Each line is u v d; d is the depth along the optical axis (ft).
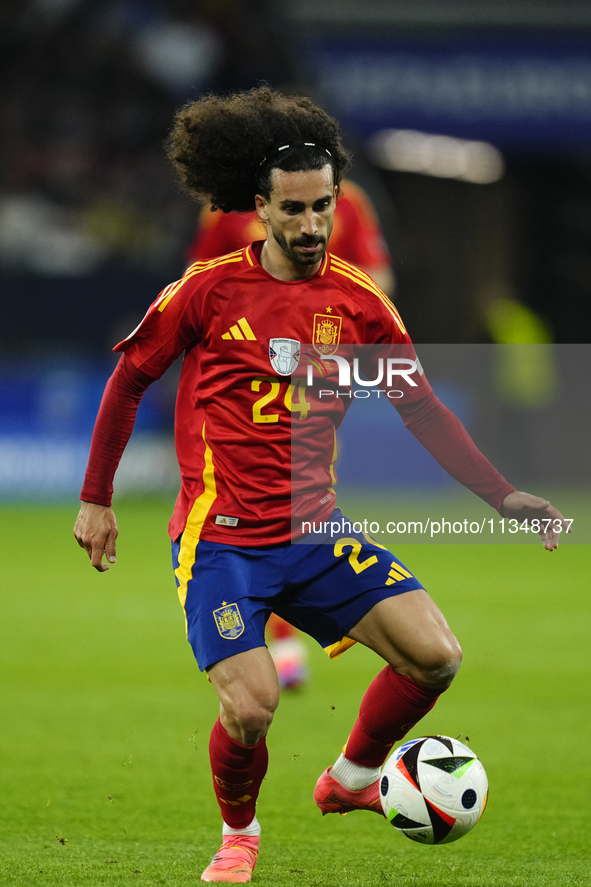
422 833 43.01
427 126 252.83
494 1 253.24
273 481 44.45
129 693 80.53
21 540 162.61
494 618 110.22
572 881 43.34
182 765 62.28
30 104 258.57
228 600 42.86
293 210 43.78
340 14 253.65
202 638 42.93
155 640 100.01
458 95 253.24
